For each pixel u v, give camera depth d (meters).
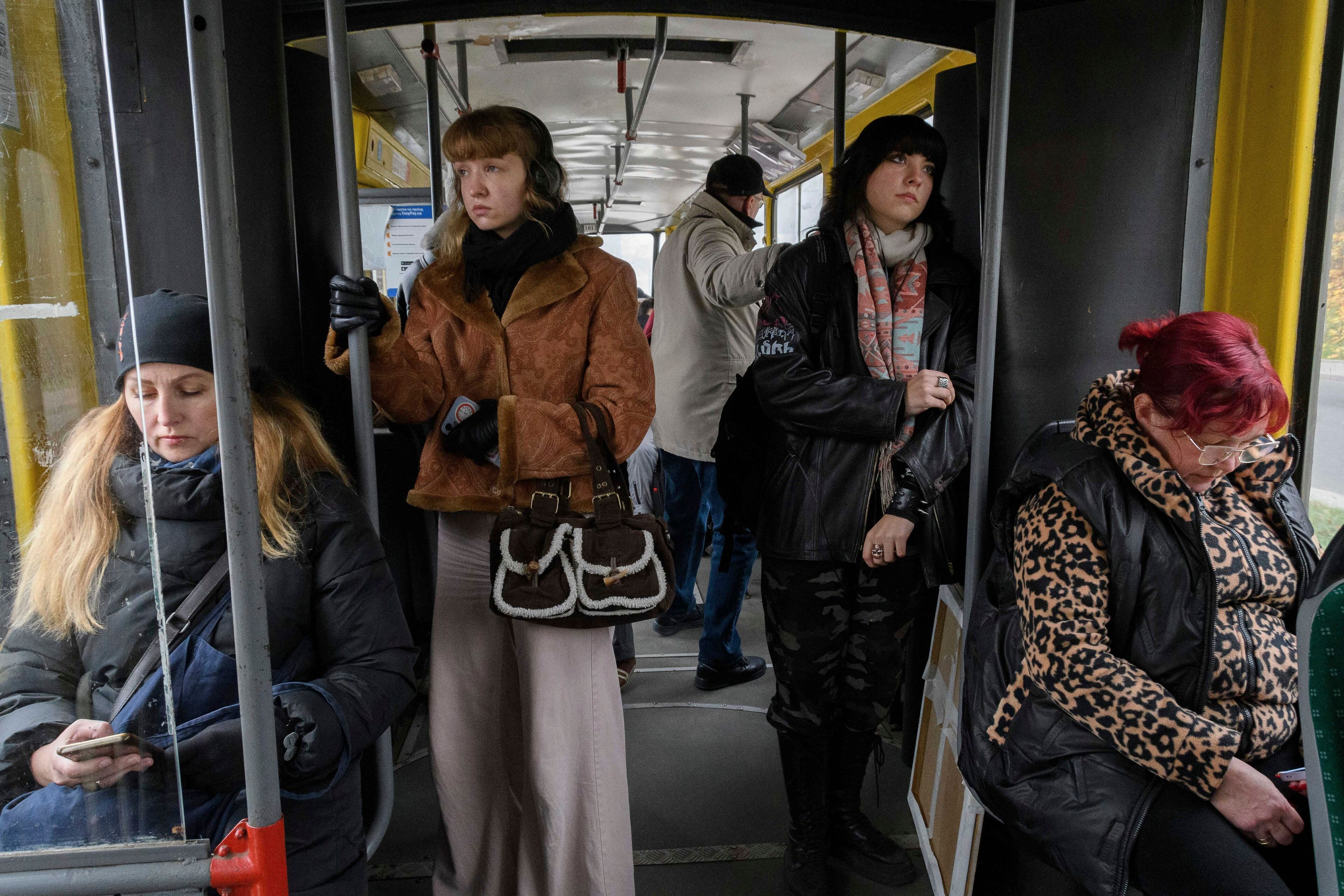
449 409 1.68
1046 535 1.48
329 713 1.26
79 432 1.11
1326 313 1.89
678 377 3.28
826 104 4.42
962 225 2.45
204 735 1.19
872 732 2.13
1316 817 0.87
